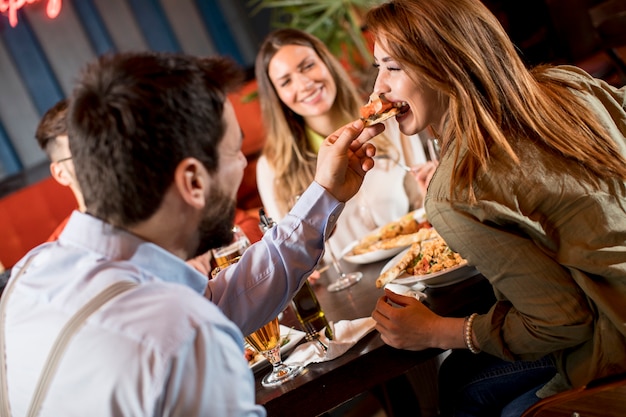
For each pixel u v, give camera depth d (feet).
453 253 5.33
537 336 4.18
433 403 6.73
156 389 2.86
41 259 3.46
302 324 5.11
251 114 15.66
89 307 3.08
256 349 4.78
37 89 16.08
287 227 4.66
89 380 2.96
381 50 4.68
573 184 4.05
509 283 4.13
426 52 4.33
